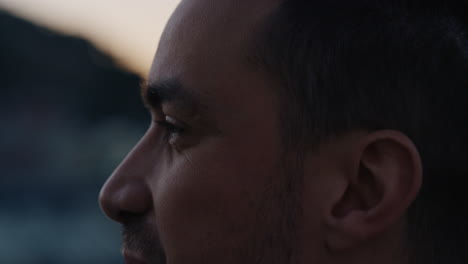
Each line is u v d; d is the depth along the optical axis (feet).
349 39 3.71
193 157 3.75
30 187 54.80
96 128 62.28
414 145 3.57
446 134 3.78
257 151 3.66
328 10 3.77
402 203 3.53
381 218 3.56
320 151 3.64
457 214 3.77
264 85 3.69
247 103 3.69
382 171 3.57
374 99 3.65
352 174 3.62
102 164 58.03
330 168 3.64
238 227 3.65
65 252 39.45
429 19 3.91
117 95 62.54
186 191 3.73
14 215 47.21
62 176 55.93
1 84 64.28
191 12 3.94
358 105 3.64
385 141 3.59
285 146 3.66
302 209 3.63
